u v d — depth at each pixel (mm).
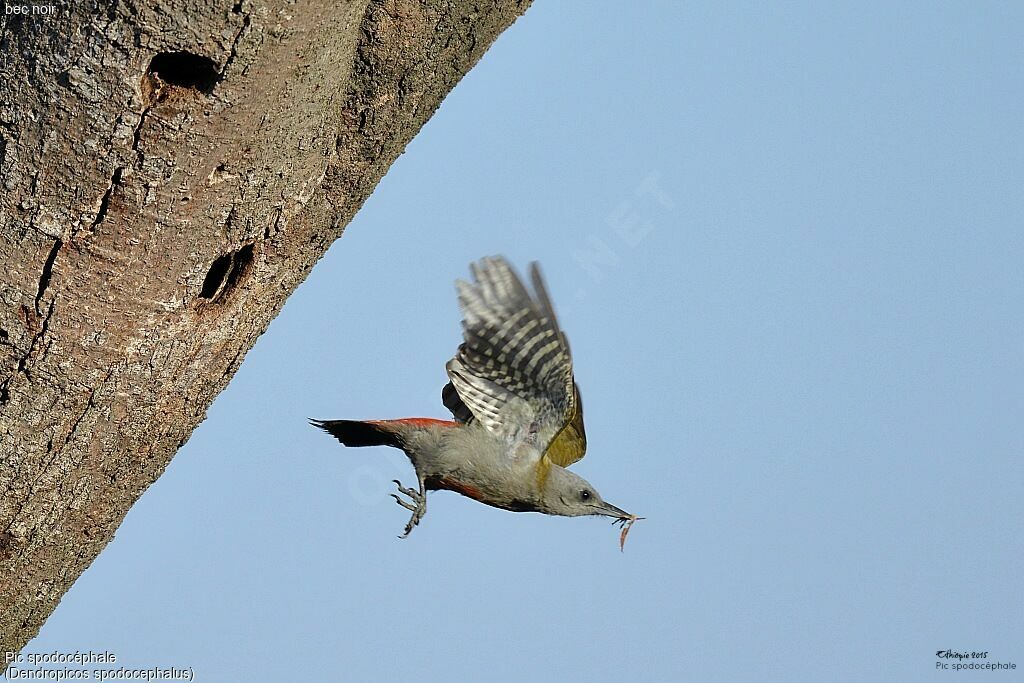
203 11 8906
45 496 10820
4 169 9578
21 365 10180
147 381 10633
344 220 11438
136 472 11281
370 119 11094
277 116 9711
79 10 9031
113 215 9719
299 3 9062
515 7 11703
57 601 11836
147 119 9344
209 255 10289
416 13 10906
